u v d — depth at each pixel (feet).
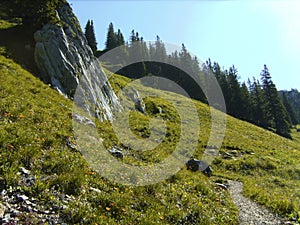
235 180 72.38
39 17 98.32
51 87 78.28
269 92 289.12
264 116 286.25
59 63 87.25
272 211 44.39
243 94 296.30
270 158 99.55
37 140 37.19
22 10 100.99
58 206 24.08
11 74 67.15
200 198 41.55
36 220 20.99
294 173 84.17
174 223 29.55
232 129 161.68
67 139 43.47
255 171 85.30
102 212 26.13
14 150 31.40
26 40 96.37
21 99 53.16
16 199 23.11
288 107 385.91
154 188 37.45
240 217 39.11
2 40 90.58
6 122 38.81
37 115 48.01
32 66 84.02
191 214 32.58
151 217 28.19
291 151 127.85
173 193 38.55
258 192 56.70
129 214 27.55
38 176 28.14
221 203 43.86
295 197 58.23
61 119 53.57
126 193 32.68
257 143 134.00
